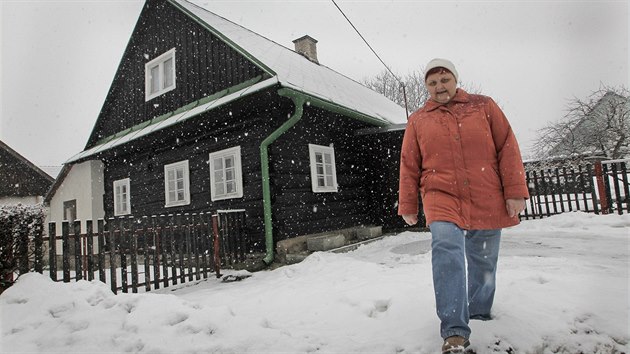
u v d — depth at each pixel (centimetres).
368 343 234
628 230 617
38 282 355
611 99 1738
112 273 461
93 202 1162
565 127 1848
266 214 698
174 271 535
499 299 279
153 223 518
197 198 872
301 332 262
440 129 230
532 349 214
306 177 814
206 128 859
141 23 1073
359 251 718
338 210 904
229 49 823
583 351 221
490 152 226
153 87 1066
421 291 316
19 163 2025
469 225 218
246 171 771
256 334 253
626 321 239
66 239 429
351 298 325
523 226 757
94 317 290
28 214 384
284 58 966
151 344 245
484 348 210
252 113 774
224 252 638
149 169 1019
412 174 247
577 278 333
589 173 808
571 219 730
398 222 1023
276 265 679
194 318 272
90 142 1259
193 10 946
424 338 227
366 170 1066
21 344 267
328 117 884
